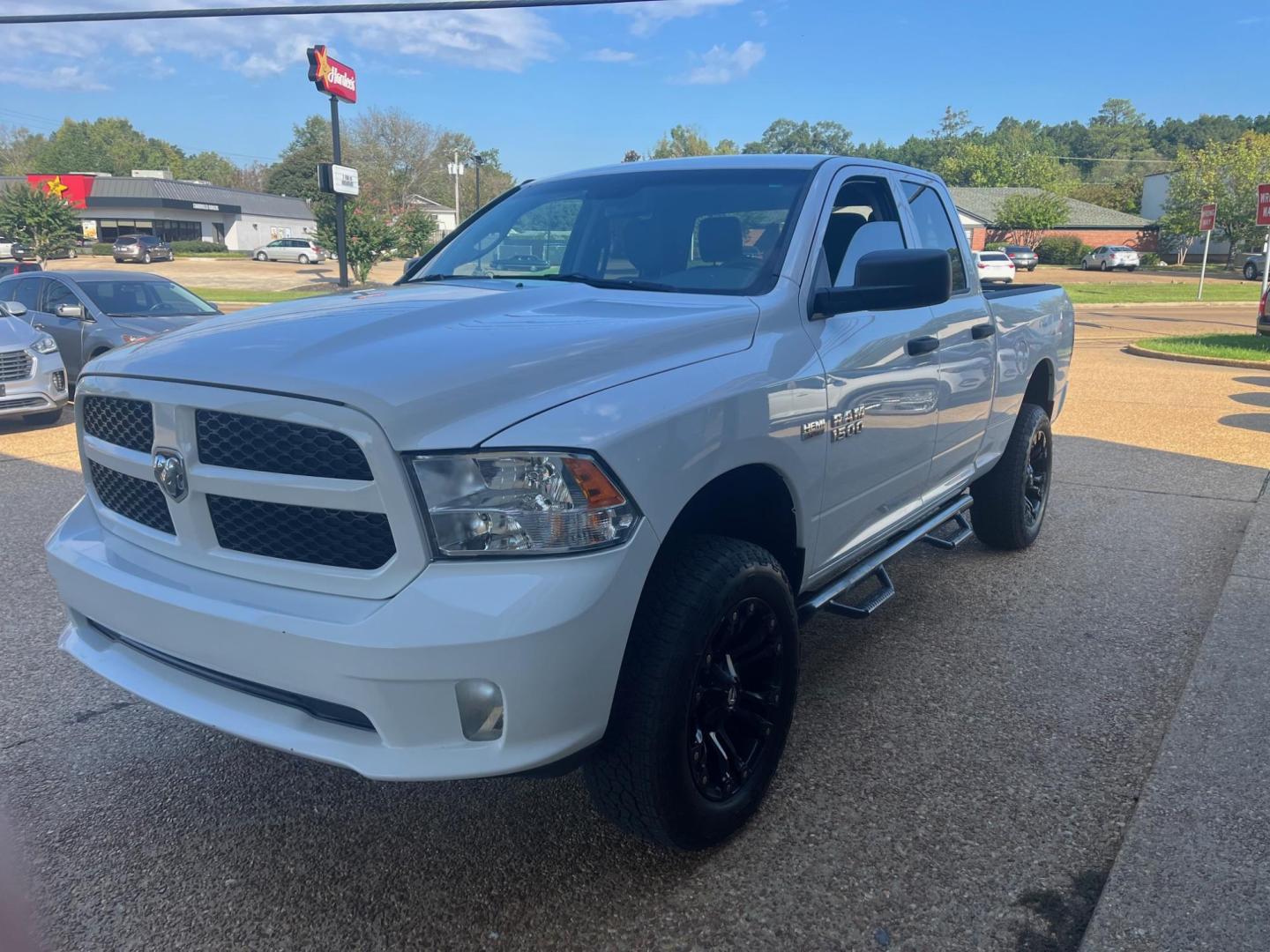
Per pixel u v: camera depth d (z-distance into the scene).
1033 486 5.46
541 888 2.62
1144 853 2.65
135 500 2.63
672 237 3.44
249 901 2.57
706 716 2.60
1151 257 67.00
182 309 11.42
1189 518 6.12
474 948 2.40
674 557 2.52
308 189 88.06
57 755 3.31
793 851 2.75
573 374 2.35
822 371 2.99
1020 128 152.75
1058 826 2.85
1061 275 50.91
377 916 2.51
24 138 144.00
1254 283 44.03
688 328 2.70
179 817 2.95
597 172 4.07
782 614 2.79
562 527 2.15
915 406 3.64
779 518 3.02
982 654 4.09
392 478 2.08
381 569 2.16
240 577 2.35
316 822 2.93
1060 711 3.58
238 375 2.26
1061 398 5.86
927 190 4.34
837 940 2.40
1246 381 12.48
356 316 2.70
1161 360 15.02
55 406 9.53
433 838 2.85
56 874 2.67
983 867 2.67
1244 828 2.76
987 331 4.38
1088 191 85.19
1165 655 4.07
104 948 2.39
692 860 2.72
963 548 5.58
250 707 2.35
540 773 2.23
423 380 2.16
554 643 2.10
